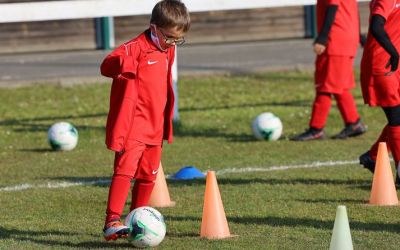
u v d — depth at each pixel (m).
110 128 14.02
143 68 14.05
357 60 44.84
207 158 23.25
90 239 14.73
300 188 18.89
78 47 52.53
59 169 22.22
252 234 14.81
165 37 13.97
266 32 55.81
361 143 25.12
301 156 23.16
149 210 14.05
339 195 18.06
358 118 25.95
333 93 25.47
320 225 15.46
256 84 38.97
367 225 15.39
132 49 13.95
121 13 25.94
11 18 24.91
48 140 25.12
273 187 19.06
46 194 18.97
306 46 51.22
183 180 20.23
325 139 25.94
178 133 27.73
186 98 35.59
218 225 14.62
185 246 14.00
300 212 16.53
